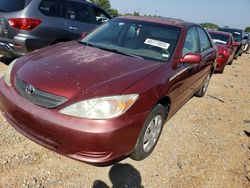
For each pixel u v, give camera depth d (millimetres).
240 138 4340
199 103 5586
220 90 7102
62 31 5855
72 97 2484
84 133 2400
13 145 3074
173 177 3041
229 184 3127
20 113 2652
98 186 2713
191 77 4070
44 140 2592
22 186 2543
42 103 2559
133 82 2721
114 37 3955
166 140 3756
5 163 2781
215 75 8984
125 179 2871
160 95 2949
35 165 2834
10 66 3178
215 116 5055
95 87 2557
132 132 2627
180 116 4684
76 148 2482
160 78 3023
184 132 4117
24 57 3271
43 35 5520
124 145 2611
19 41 5195
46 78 2676
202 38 5031
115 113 2479
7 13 5184
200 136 4105
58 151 2559
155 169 3107
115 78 2730
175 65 3451
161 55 3535
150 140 3162
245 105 6184
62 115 2463
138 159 3094
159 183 2906
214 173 3264
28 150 3037
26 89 2680
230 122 4918
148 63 3244
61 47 3607
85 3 6512
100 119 2434
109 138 2443
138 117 2652
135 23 4094
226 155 3713
